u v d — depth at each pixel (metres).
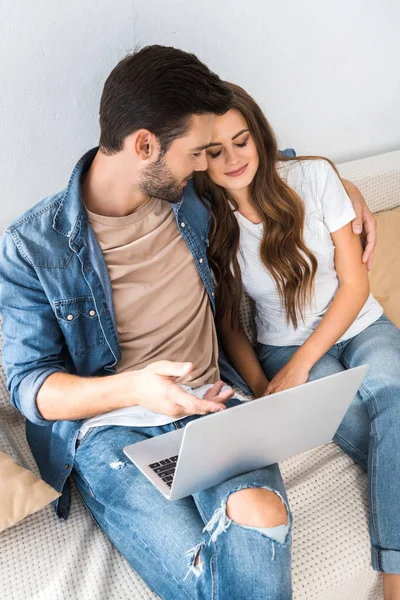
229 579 1.15
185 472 1.16
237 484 1.24
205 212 1.60
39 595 1.24
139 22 1.67
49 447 1.47
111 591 1.28
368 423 1.54
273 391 1.59
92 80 1.66
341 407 1.31
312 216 1.62
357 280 1.64
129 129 1.31
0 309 1.38
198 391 1.46
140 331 1.48
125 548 1.33
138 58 1.30
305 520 1.38
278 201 1.56
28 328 1.37
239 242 1.64
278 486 1.28
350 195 1.72
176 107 1.28
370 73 2.19
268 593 1.12
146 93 1.28
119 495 1.32
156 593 1.26
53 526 1.41
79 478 1.46
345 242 1.63
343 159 2.29
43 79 1.59
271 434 1.23
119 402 1.28
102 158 1.39
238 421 1.13
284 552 1.15
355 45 2.11
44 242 1.37
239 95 1.48
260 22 1.88
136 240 1.46
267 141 1.53
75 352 1.43
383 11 2.11
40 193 1.70
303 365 1.60
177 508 1.28
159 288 1.49
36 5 1.51
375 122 2.29
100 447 1.39
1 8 1.47
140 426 1.41
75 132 1.68
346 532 1.36
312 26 1.99
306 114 2.12
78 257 1.39
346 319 1.62
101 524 1.40
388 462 1.42
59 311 1.38
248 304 1.85
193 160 1.37
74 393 1.30
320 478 1.49
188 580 1.20
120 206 1.44
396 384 1.50
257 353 1.83
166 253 1.50
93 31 1.61
